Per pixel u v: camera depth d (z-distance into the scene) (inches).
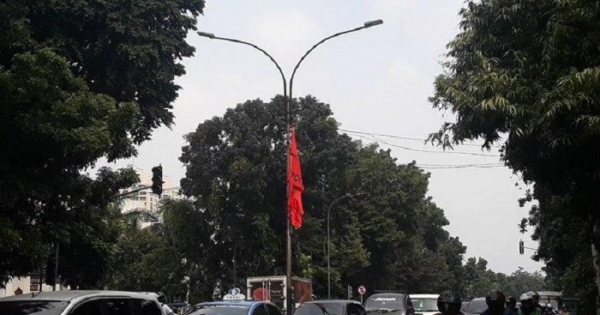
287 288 869.2
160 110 920.3
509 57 523.2
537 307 563.8
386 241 2472.9
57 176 594.9
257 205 1911.9
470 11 547.5
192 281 1982.0
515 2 519.8
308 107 2114.9
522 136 470.6
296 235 2026.3
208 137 1966.0
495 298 347.6
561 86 438.6
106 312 371.2
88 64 868.0
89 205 656.4
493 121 510.0
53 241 621.3
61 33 824.9
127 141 648.4
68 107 560.4
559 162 507.8
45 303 350.0
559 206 788.6
